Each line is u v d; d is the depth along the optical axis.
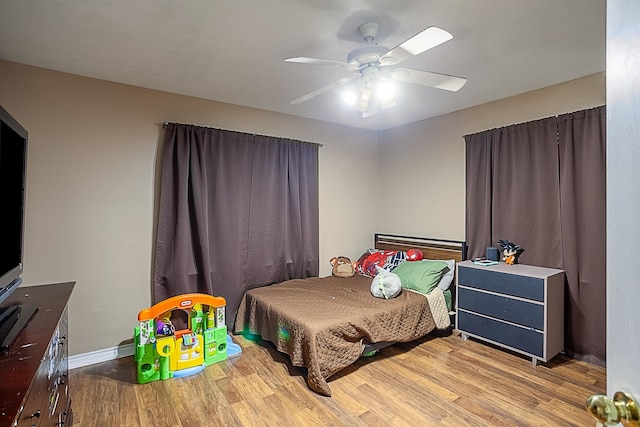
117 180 2.91
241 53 2.35
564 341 2.90
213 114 3.38
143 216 3.03
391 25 1.98
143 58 2.43
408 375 2.61
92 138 2.80
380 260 4.02
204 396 2.34
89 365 2.79
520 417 2.10
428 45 1.71
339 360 2.52
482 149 3.50
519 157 3.21
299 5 1.78
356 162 4.53
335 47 2.26
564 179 2.90
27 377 1.08
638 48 0.57
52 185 2.64
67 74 2.69
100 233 2.84
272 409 2.19
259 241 3.63
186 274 3.10
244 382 2.52
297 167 3.91
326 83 2.92
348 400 2.29
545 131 3.03
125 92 2.94
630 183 0.59
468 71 2.67
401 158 4.42
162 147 3.11
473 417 2.10
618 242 0.62
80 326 2.77
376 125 4.42
